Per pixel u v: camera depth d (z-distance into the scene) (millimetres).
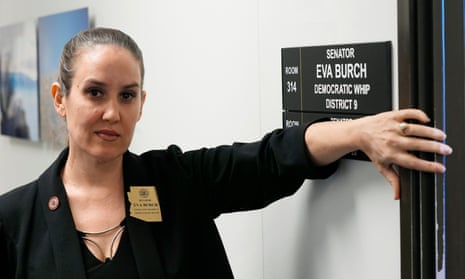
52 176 1325
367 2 1246
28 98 3188
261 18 1576
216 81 1787
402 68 1132
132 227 1290
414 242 1137
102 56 1195
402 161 1095
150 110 2160
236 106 1705
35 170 3230
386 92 1211
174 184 1372
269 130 1578
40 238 1284
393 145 1098
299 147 1278
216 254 1412
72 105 1222
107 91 1203
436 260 1142
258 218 1652
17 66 3305
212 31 1789
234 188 1379
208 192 1401
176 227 1333
